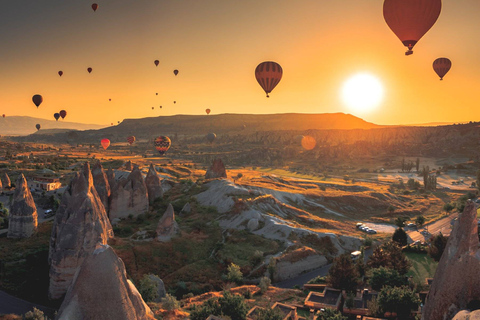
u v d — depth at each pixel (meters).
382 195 127.00
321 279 57.41
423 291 44.53
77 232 52.69
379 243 78.94
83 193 55.09
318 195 118.69
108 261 23.52
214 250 70.38
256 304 47.25
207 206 96.25
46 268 58.22
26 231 69.31
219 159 133.25
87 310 22.70
